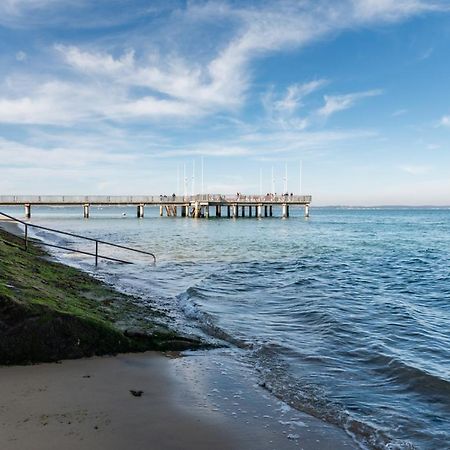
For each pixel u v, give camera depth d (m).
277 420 5.04
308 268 18.62
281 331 8.77
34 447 4.08
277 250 26.34
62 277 11.73
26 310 6.37
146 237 34.72
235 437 4.58
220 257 22.16
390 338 8.45
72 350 6.58
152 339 7.38
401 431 4.89
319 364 6.95
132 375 6.11
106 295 10.61
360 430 4.87
